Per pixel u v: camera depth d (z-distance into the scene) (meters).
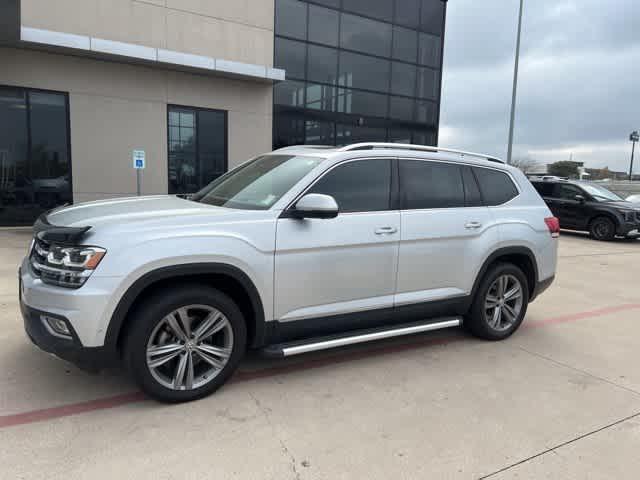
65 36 11.17
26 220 11.98
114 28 12.27
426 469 2.75
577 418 3.41
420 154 4.45
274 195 3.76
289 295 3.64
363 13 18.25
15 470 2.58
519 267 5.21
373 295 4.07
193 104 13.80
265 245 3.49
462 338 5.05
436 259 4.37
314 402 3.48
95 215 3.43
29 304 3.15
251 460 2.76
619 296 7.21
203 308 3.36
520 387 3.88
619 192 26.45
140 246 3.10
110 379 3.68
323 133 17.95
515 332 5.31
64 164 12.27
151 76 13.07
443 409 3.46
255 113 14.84
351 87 18.36
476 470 2.77
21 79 11.47
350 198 3.97
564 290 7.53
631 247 13.17
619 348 4.89
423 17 19.70
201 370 3.54
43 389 3.49
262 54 14.48
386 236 4.04
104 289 2.99
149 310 3.14
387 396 3.63
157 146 13.41
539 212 5.19
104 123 12.59
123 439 2.90
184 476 2.58
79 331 2.98
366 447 2.94
